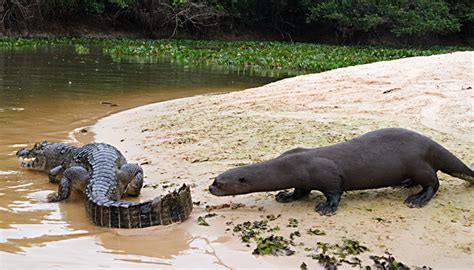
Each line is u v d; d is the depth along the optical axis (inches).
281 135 394.6
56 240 236.1
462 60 628.1
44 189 313.6
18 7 1563.7
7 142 404.2
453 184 293.9
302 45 1728.6
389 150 275.1
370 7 1929.1
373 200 276.4
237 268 212.4
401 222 249.9
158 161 357.1
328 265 213.5
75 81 737.6
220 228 249.9
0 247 225.8
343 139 378.6
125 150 388.5
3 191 305.1
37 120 484.1
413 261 217.9
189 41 1728.6
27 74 783.7
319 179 265.7
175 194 256.5
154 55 1232.8
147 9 1824.6
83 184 295.9
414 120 425.4
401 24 1931.6
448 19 1998.0
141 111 535.2
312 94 531.2
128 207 252.1
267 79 874.1
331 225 248.8
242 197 290.0
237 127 426.6
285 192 288.0
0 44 1259.2
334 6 1920.5
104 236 242.4
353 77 585.6
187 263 216.1
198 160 352.2
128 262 216.1
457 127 404.5
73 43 1425.9
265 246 227.6
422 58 663.1
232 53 1266.0
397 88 524.1
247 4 2000.5
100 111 537.0
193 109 518.0
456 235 237.9
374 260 217.2
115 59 1090.1
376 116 443.5
